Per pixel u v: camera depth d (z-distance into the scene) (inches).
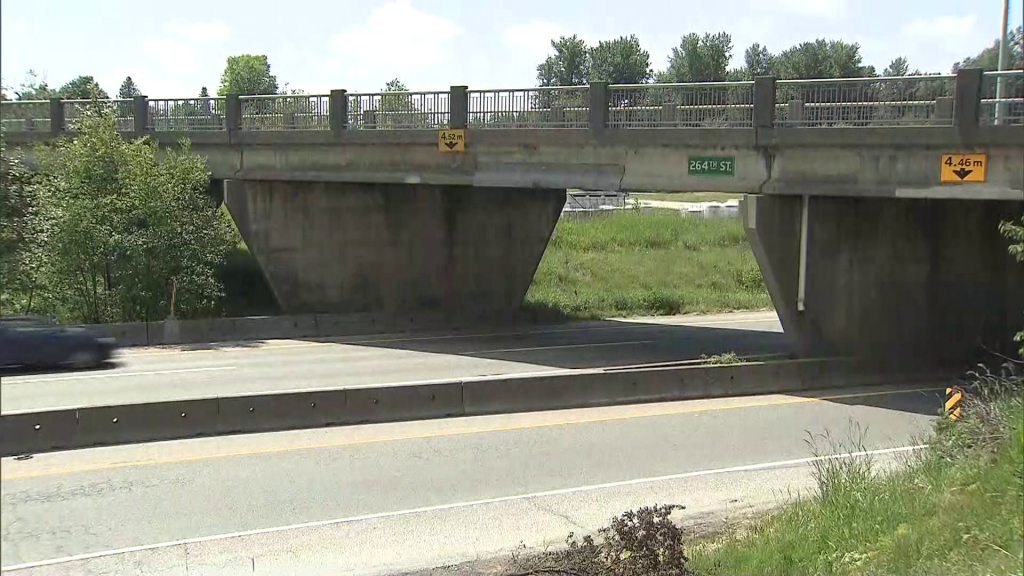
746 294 1609.3
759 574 293.3
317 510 411.5
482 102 948.0
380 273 1165.7
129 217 1064.2
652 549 304.7
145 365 853.8
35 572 331.6
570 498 437.7
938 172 713.6
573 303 1393.9
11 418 498.6
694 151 831.1
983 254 876.6
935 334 865.5
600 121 873.5
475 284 1210.6
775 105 784.3
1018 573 236.8
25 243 1053.2
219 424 553.0
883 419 641.6
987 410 399.9
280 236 1131.9
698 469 494.0
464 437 558.9
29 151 1261.1
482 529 391.5
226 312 1190.9
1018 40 886.4
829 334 829.2
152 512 403.9
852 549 301.0
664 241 1934.1
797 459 517.7
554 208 1238.3
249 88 4237.2
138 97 1171.3
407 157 1004.6
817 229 815.1
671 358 920.9
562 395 660.1
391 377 784.3
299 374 799.1
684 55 4626.0
